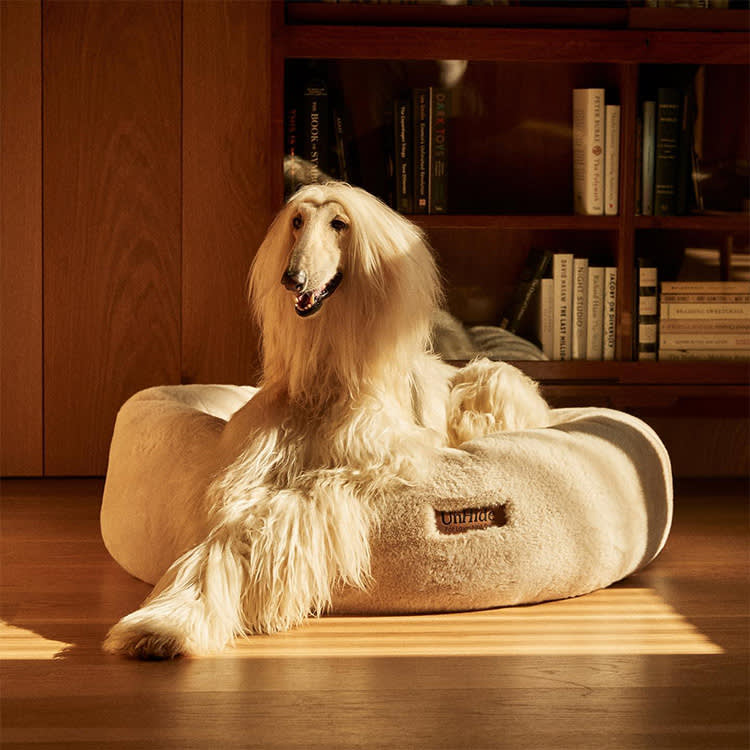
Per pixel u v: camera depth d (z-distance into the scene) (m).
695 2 3.29
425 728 1.45
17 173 3.50
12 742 1.40
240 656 1.75
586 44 3.25
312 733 1.43
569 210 3.39
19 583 2.27
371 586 1.96
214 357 3.59
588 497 2.10
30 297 3.54
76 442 3.59
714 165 3.39
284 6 3.19
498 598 2.03
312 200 1.95
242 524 1.87
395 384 2.06
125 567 2.32
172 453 2.23
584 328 3.38
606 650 1.81
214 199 3.55
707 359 3.41
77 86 3.49
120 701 1.55
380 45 3.21
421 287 2.04
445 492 1.95
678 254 3.39
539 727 1.46
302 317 1.95
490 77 3.33
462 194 3.36
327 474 1.94
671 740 1.42
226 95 3.53
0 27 3.46
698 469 3.66
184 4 3.50
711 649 1.82
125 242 3.54
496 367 2.37
